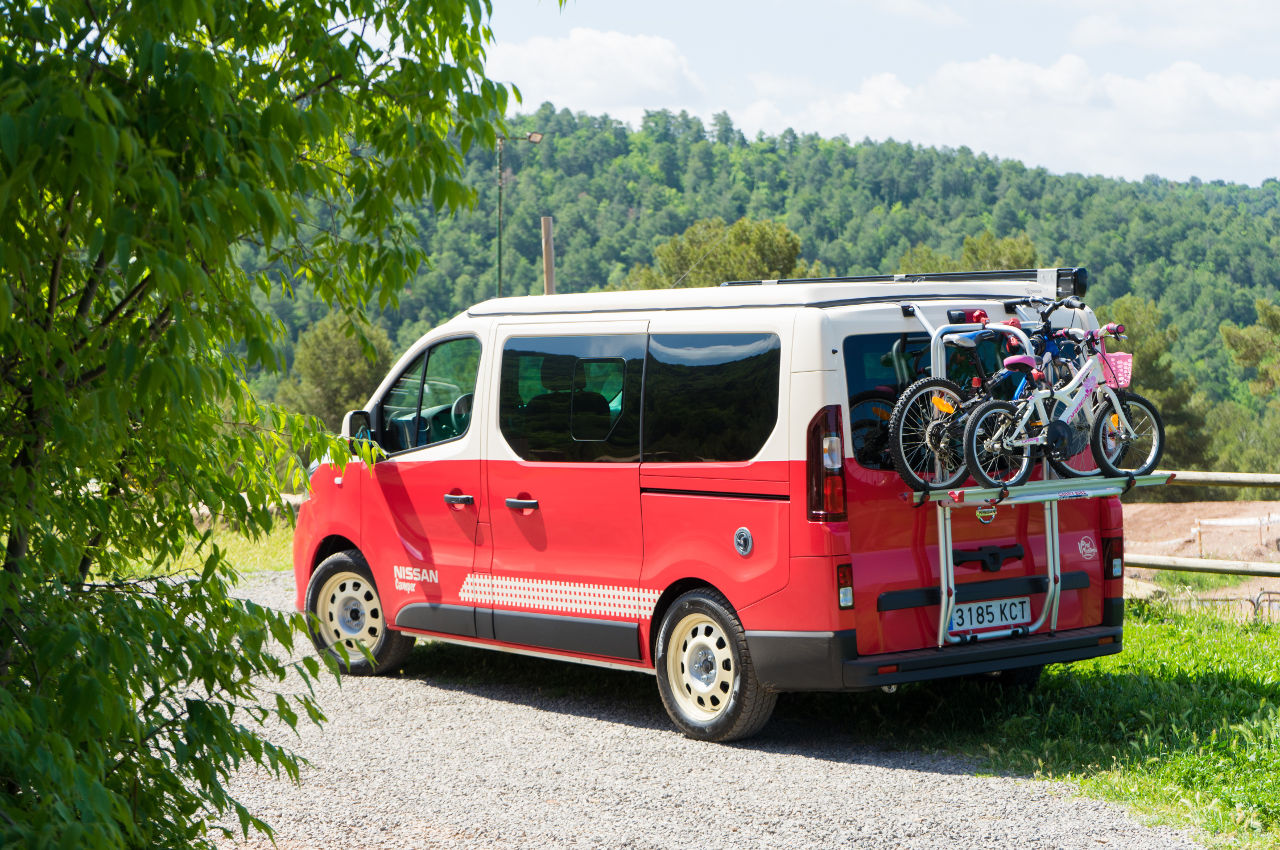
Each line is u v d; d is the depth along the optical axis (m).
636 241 193.62
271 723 7.66
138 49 2.88
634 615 7.43
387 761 6.82
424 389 8.67
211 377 3.08
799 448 6.61
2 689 2.83
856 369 6.70
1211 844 5.27
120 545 3.70
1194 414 59.09
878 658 6.61
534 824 5.72
